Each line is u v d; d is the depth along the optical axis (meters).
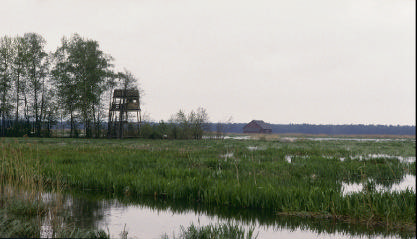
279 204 7.62
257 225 6.42
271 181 10.15
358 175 13.20
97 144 28.94
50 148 21.89
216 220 6.75
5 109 44.94
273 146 31.08
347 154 22.61
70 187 10.04
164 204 8.09
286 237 5.67
